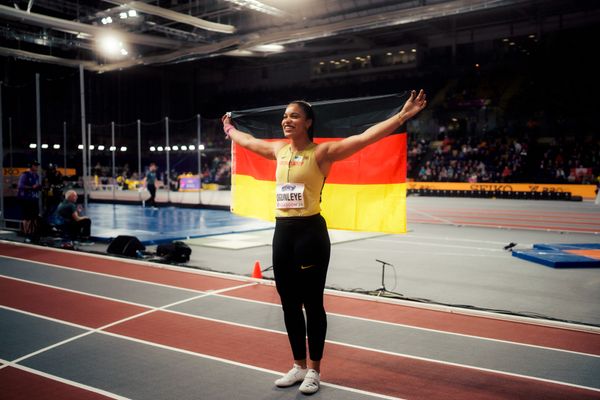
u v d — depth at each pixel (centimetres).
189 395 368
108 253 993
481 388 379
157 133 4553
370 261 945
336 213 573
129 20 2523
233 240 1203
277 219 369
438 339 493
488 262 933
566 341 487
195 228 1427
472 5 2019
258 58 4597
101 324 541
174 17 2364
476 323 546
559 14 3506
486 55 3825
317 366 377
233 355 449
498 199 3002
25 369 419
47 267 860
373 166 550
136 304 621
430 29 3831
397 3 2352
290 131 357
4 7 2203
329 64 4384
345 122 562
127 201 2511
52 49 3744
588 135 3366
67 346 475
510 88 3750
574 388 379
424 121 4019
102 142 4059
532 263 922
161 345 476
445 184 3275
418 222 1683
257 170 622
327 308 605
